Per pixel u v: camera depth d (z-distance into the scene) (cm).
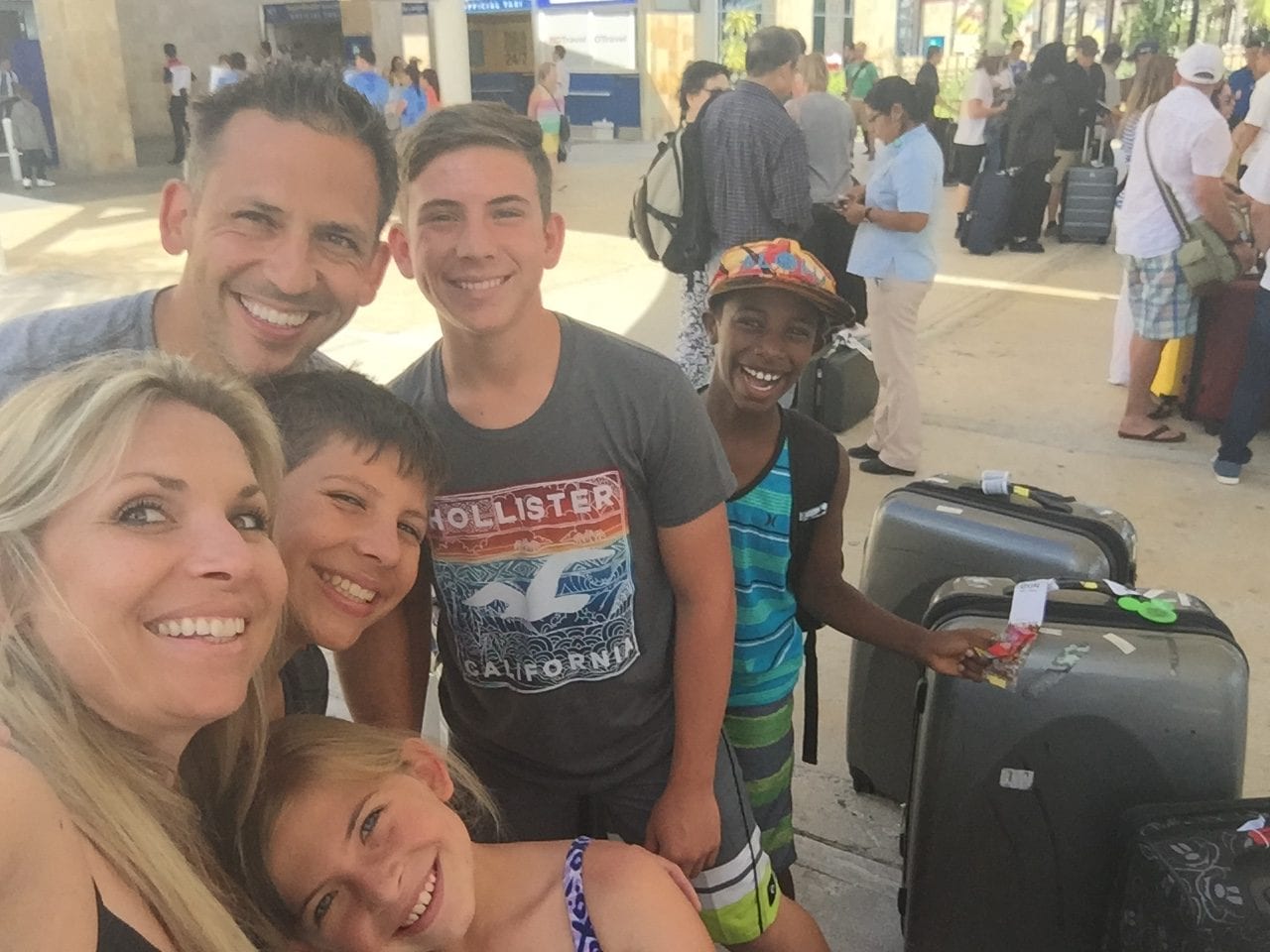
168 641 86
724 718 189
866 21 2206
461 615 161
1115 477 457
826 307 175
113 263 905
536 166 145
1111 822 181
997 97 1055
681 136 436
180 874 89
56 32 1567
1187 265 455
